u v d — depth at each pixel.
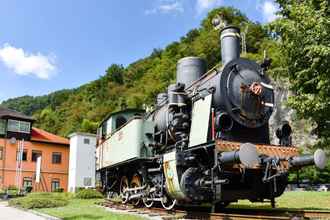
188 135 9.28
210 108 8.43
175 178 8.67
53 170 36.56
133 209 11.33
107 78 77.50
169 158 9.09
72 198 20.27
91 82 80.38
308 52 9.23
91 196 20.52
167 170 9.16
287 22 9.56
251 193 8.78
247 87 8.74
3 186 31.41
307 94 9.86
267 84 9.23
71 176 35.69
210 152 8.26
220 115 8.30
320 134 10.56
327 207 10.96
